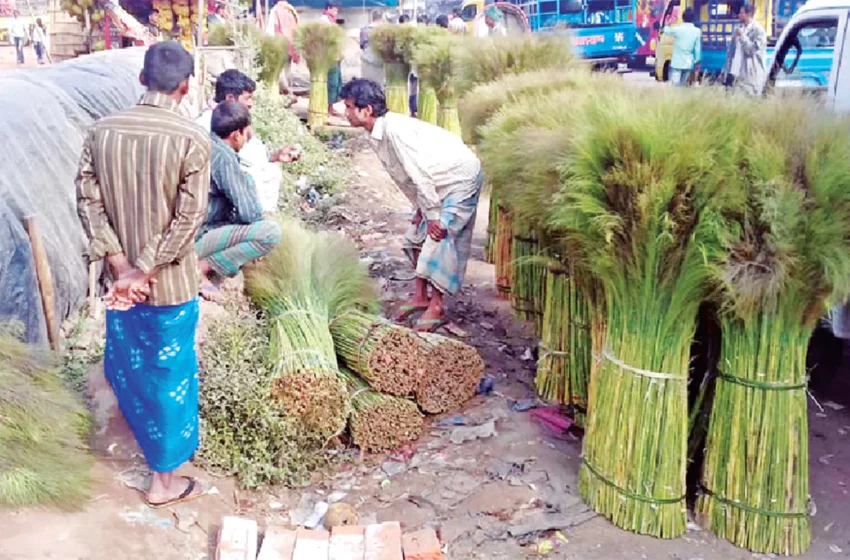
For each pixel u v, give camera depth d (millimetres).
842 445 4395
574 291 4098
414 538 3312
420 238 5652
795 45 6074
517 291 5180
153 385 3191
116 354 3357
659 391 3305
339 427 3945
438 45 10734
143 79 3006
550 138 3340
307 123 13641
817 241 2938
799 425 3238
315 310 4363
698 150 2988
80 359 4246
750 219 3025
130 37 11086
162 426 3242
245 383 3854
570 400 4293
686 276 3119
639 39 18141
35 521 3031
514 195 3727
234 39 11875
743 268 3029
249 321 4266
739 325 3209
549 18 18328
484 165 4234
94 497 3307
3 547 2834
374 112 5105
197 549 3236
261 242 4574
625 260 3207
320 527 3582
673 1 16141
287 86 15484
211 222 4801
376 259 7223
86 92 5777
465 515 3605
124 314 3193
